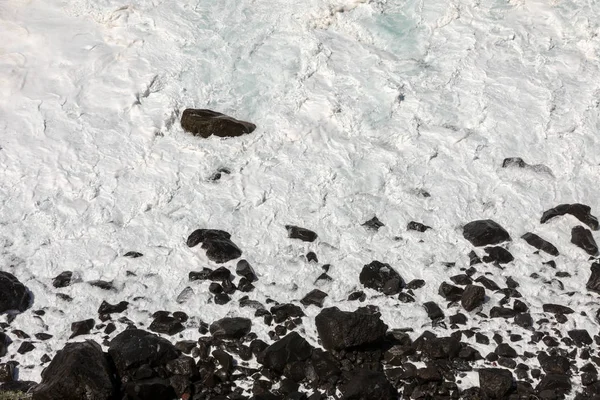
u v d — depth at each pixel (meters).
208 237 11.30
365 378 9.42
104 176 12.20
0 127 12.90
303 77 13.45
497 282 10.92
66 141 12.67
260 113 13.06
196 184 12.11
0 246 11.33
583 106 13.10
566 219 11.77
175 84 13.47
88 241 11.40
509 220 11.79
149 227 11.58
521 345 10.12
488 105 13.10
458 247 11.35
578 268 11.15
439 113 12.99
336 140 12.66
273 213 11.73
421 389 9.63
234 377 9.80
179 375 9.70
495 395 9.52
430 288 10.84
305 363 9.82
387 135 12.73
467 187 12.13
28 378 9.76
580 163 12.48
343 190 12.02
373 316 10.00
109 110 13.14
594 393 9.58
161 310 10.54
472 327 10.34
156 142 12.71
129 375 9.73
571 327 10.37
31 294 10.75
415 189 12.09
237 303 10.60
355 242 11.39
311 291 10.73
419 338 10.13
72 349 9.63
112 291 10.76
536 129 12.84
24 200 11.93
